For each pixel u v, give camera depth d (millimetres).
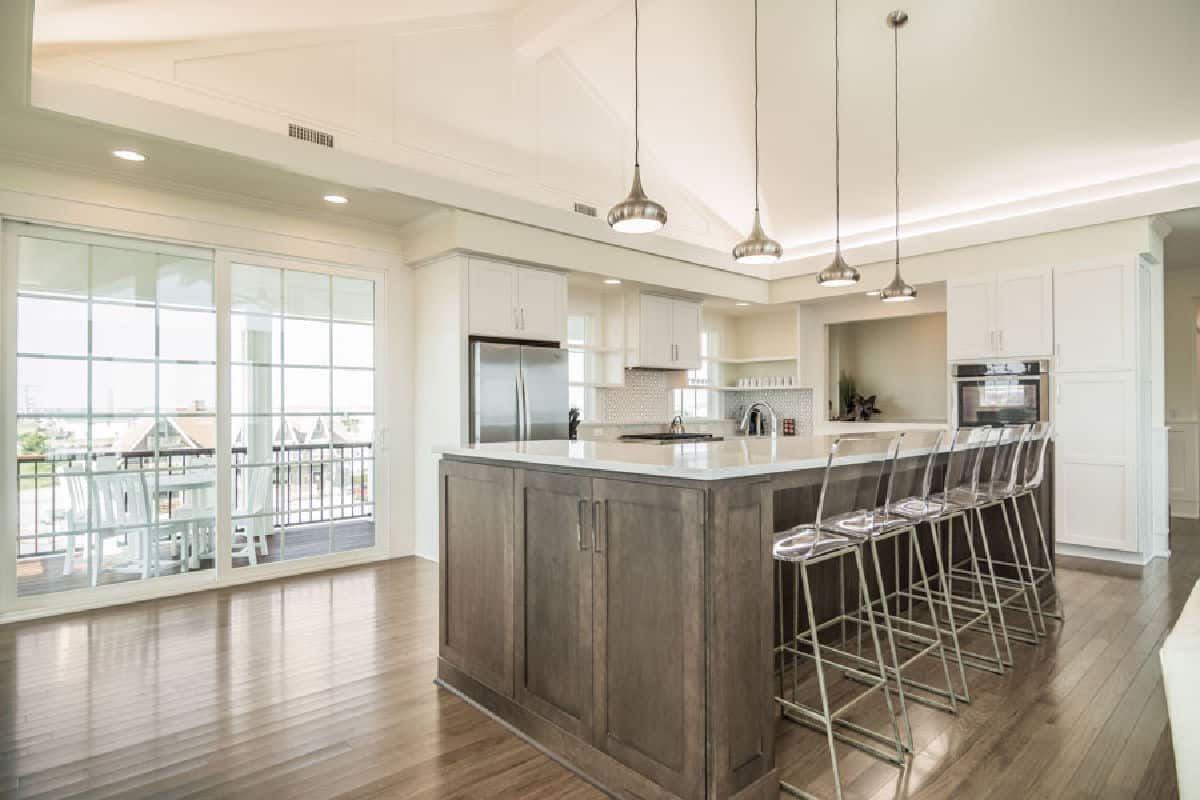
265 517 4469
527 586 2369
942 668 2918
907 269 6055
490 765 2148
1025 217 5285
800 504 2936
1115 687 2691
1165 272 7008
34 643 3191
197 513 4188
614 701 2037
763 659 1939
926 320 7758
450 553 2771
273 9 3625
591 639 2113
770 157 5582
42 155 3535
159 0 3131
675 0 4270
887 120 4902
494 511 2541
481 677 2570
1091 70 4102
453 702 2602
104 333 3857
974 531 4203
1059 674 2832
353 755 2189
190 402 4160
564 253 5188
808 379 7328
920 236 5902
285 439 4559
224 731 2336
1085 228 5043
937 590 3953
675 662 1869
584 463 2121
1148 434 5035
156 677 2795
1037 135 4707
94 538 3814
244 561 4367
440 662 2793
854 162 5406
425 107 4500
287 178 3893
